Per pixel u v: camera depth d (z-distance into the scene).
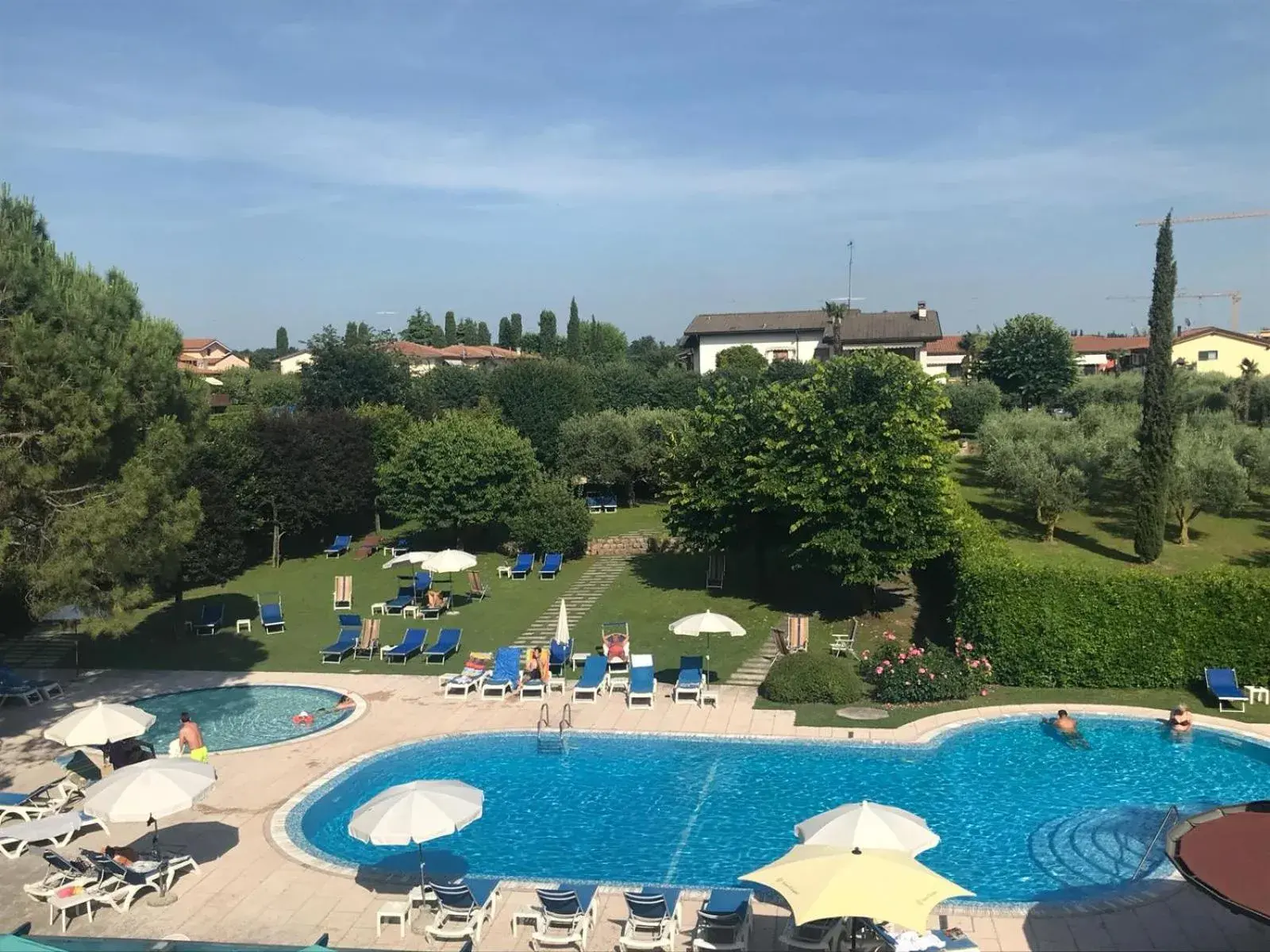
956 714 23.50
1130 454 43.12
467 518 45.38
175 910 15.02
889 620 32.84
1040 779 20.03
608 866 16.72
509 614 36.16
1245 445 45.09
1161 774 20.17
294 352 139.62
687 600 36.91
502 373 66.88
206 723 24.78
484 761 22.00
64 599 21.23
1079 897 14.97
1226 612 24.30
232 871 16.36
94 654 31.67
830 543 30.89
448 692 26.50
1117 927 13.87
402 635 33.50
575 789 20.27
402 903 14.85
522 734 23.27
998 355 91.00
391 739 23.09
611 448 56.34
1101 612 25.09
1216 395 66.94
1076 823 17.98
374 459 50.88
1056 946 13.39
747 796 19.70
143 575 24.23
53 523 21.02
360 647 30.78
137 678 28.89
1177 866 12.02
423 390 73.38
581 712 24.78
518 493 46.38
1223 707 23.31
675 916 14.14
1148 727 22.55
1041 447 46.66
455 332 164.38
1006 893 15.30
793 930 13.74
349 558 47.50
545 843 17.73
